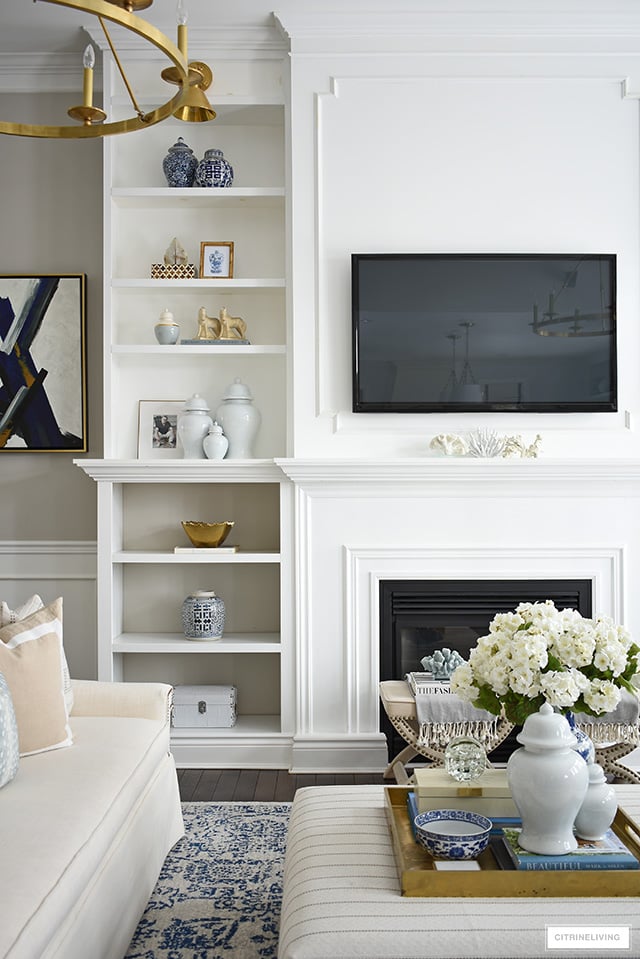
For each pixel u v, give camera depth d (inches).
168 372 165.2
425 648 151.3
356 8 148.3
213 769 150.3
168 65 156.3
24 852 70.2
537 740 71.0
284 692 150.1
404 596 149.8
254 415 159.0
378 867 72.2
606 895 67.2
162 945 87.7
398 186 153.4
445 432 153.3
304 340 152.3
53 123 167.5
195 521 164.7
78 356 165.6
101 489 152.9
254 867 107.3
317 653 149.2
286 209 153.9
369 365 151.6
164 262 161.0
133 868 88.7
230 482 154.1
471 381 151.7
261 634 161.6
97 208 166.6
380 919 63.6
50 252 166.6
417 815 77.8
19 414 165.8
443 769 82.8
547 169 153.7
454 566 148.9
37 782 86.3
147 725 108.3
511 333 151.9
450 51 152.3
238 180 165.8
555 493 149.0
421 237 153.5
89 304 166.6
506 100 153.5
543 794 69.5
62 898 65.6
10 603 166.6
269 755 150.5
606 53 152.3
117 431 164.1
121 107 158.1
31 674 96.3
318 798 89.6
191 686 158.7
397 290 151.6
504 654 73.7
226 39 154.7
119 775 90.4
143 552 160.6
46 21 152.6
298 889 69.6
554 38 152.0
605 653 73.0
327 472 146.3
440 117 153.4
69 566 166.4
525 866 68.6
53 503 166.6
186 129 165.6
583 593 150.0
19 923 60.1
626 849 71.8
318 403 152.5
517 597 149.8
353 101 152.9
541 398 152.2
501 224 153.6
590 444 153.1
